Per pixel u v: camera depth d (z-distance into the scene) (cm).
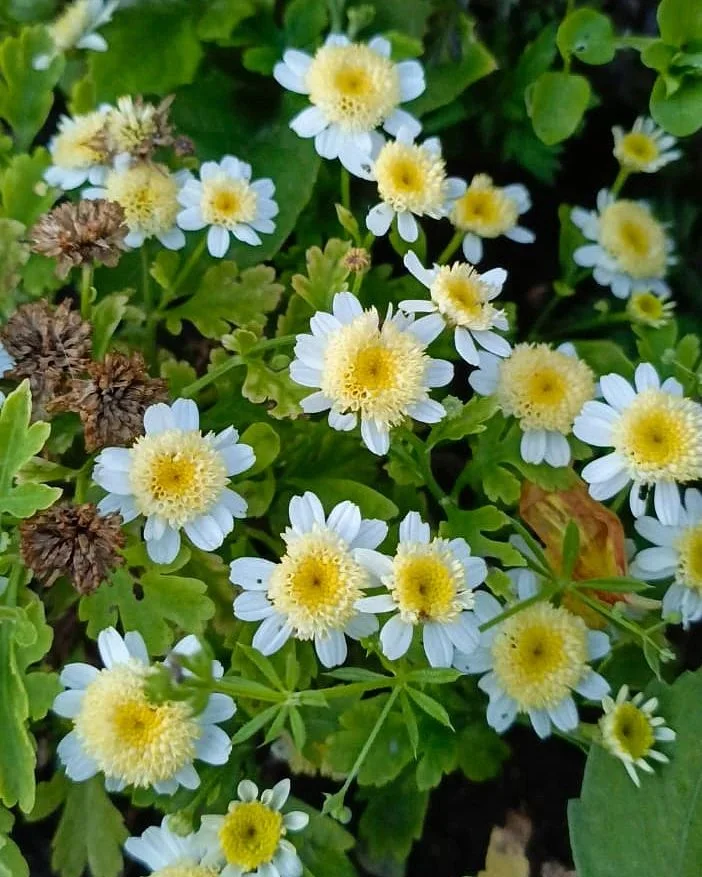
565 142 22
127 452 14
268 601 13
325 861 14
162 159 18
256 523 17
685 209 22
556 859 17
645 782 15
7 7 20
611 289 21
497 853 17
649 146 19
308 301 16
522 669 14
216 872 13
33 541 13
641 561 15
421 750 15
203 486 14
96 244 14
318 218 20
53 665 17
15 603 14
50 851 17
